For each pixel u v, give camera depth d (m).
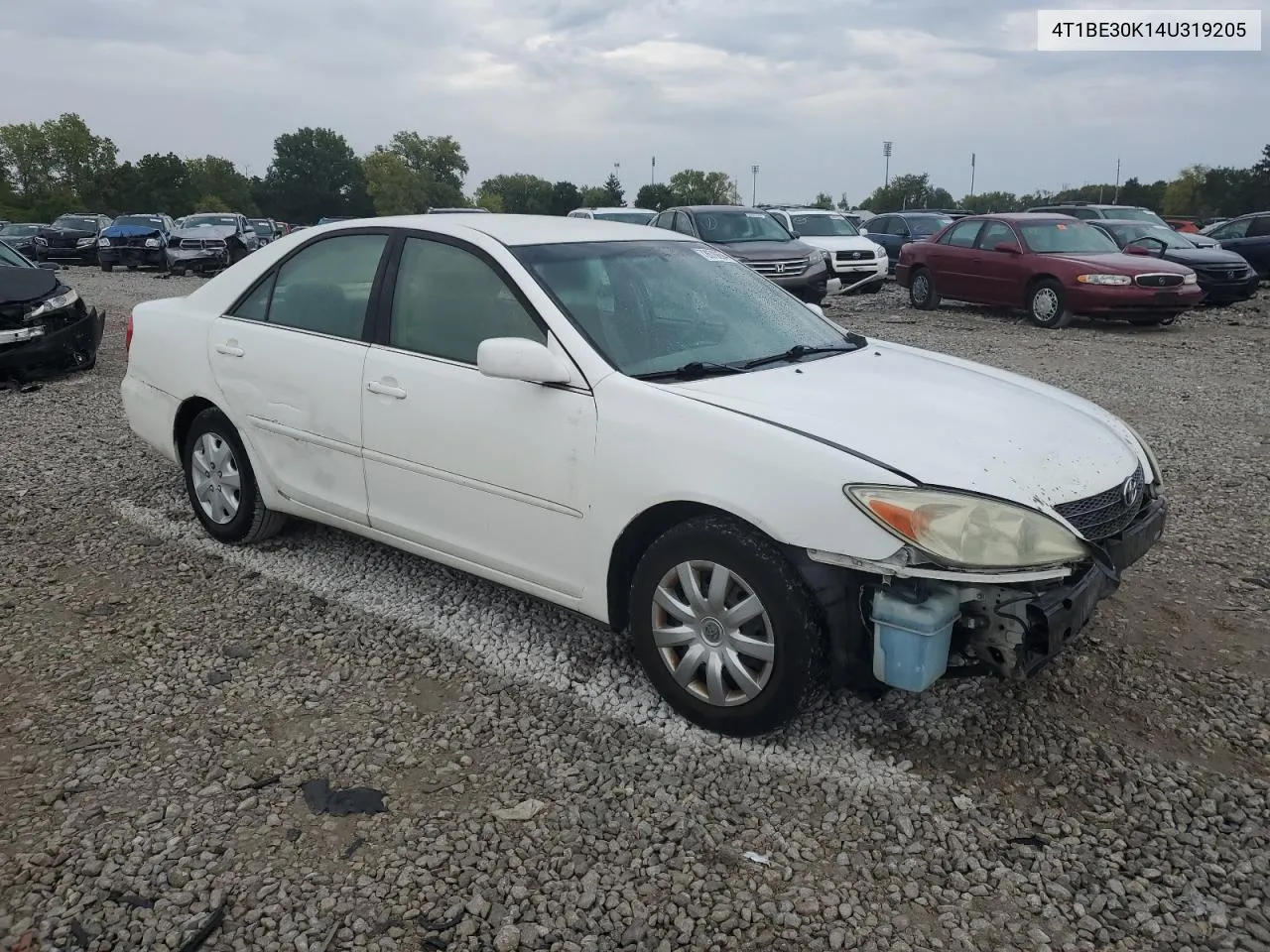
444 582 4.60
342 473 4.30
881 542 2.87
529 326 3.68
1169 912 2.57
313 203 110.62
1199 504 5.76
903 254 16.47
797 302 4.57
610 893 2.63
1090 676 3.73
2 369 9.30
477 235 3.96
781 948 2.46
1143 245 16.69
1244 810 2.97
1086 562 3.07
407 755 3.25
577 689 3.65
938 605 2.92
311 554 4.94
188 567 4.79
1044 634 2.90
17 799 3.01
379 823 2.91
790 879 2.69
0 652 3.94
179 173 92.94
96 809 2.96
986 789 3.07
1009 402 3.61
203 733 3.38
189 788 3.06
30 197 92.69
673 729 3.38
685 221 16.23
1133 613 4.27
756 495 3.05
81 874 2.70
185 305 5.11
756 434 3.10
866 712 3.48
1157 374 9.99
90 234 31.06
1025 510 2.93
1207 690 3.65
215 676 3.75
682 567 3.26
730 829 2.88
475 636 4.08
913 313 15.55
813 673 3.08
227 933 2.49
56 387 9.37
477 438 3.73
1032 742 3.31
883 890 2.65
